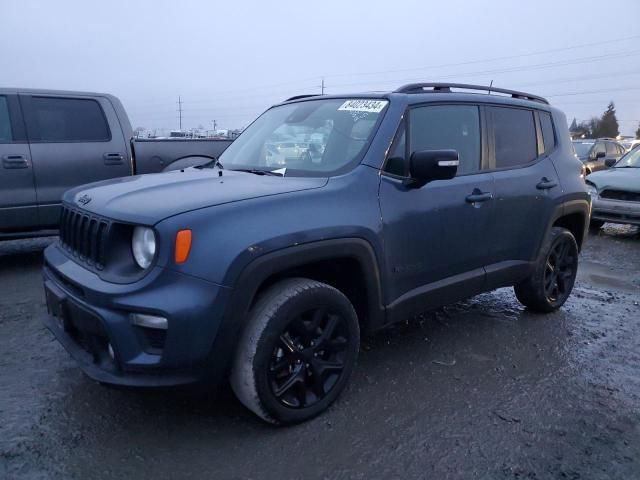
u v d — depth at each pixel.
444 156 3.12
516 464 2.66
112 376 2.55
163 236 2.46
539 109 4.70
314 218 2.83
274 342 2.71
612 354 4.05
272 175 3.38
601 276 6.54
